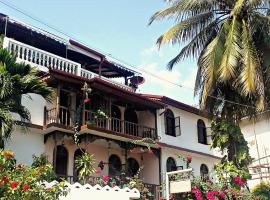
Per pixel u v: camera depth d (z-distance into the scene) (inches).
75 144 810.2
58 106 751.1
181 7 764.0
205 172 1075.3
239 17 761.0
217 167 668.1
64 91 809.5
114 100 876.0
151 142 876.6
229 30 734.5
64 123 789.2
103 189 559.2
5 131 539.5
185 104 1040.8
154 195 733.3
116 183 687.1
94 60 1030.4
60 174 774.5
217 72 708.7
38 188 394.0
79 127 778.2
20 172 398.3
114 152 903.7
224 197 581.9
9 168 402.9
